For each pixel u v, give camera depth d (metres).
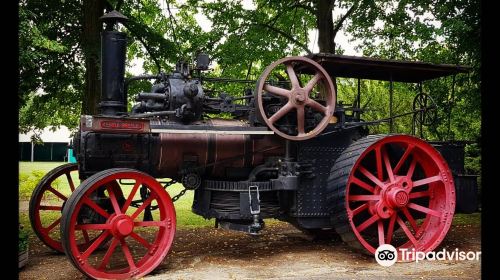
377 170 5.92
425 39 9.91
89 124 5.02
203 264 5.50
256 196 5.78
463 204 6.32
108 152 5.44
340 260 5.70
